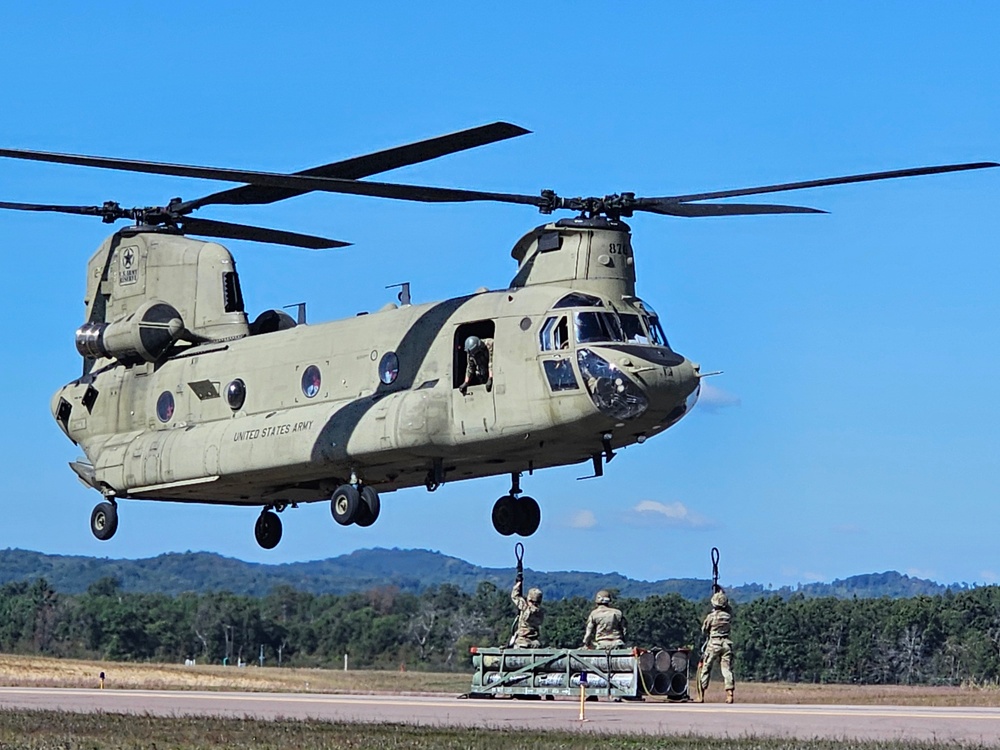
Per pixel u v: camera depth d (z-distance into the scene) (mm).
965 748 19328
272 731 21812
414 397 30578
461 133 26953
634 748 19609
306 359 33281
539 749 19500
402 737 20891
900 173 27094
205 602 115000
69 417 38406
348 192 28734
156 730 22031
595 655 27734
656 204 30344
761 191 28750
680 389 29391
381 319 32438
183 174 28281
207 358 35406
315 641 113125
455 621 103188
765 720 23172
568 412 29234
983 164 26422
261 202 34375
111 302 37938
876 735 21109
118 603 113125
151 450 35344
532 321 29812
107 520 36750
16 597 117188
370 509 32062
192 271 36500
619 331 29500
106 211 37219
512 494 33438
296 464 32250
